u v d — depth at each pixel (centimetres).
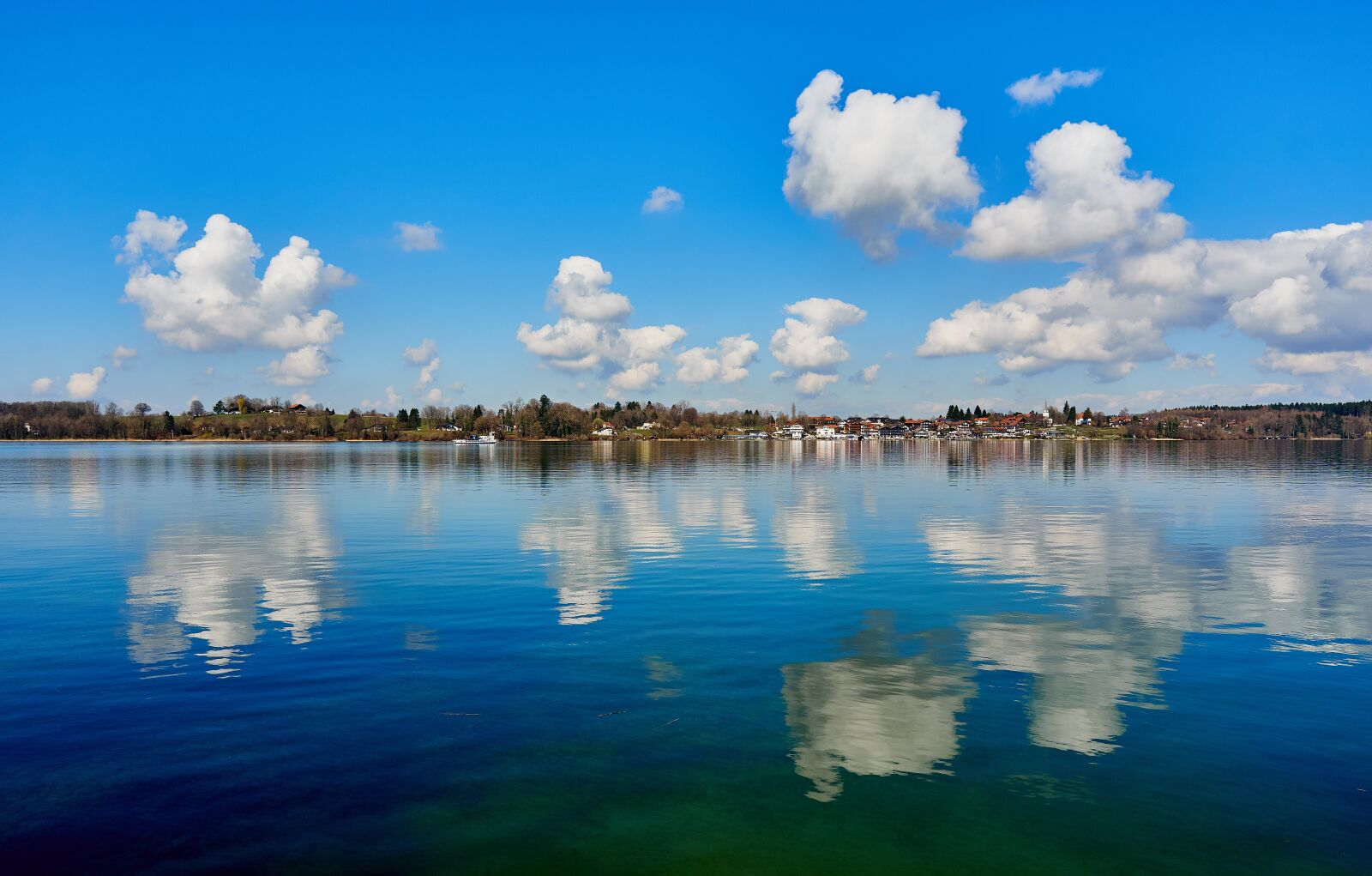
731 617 2097
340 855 954
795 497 5859
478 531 3884
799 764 1192
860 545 3406
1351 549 3297
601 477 8500
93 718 1365
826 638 1883
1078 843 983
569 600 2303
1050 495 5997
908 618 2084
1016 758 1216
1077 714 1391
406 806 1070
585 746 1253
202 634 1923
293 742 1265
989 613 2148
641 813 1055
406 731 1312
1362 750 1241
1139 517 4475
